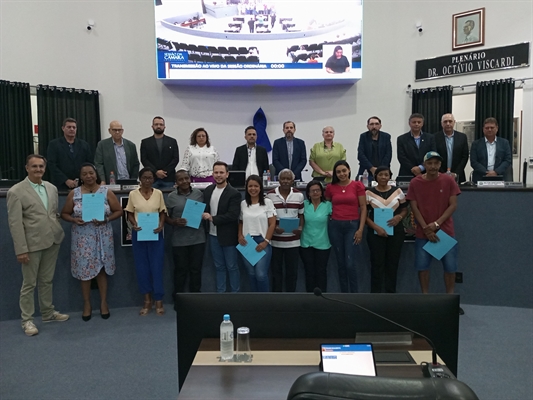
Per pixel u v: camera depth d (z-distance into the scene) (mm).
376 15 6211
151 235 3566
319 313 1465
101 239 3617
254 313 1479
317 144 5141
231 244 3592
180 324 1500
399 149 4668
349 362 1299
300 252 3648
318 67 6016
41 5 5758
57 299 3850
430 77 6086
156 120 4738
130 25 6145
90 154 4672
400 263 3992
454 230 3977
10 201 3293
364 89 6309
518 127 5738
